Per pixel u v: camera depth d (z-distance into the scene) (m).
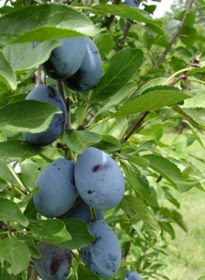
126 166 0.53
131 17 0.48
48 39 0.35
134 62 0.52
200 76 0.71
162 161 0.54
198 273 1.68
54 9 0.37
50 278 0.51
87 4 0.59
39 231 0.46
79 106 0.54
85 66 0.48
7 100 0.49
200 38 1.06
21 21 0.37
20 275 0.58
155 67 0.99
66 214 0.51
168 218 0.92
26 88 0.64
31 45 0.38
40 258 0.51
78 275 0.55
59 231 0.46
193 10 0.98
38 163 0.60
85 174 0.47
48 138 0.47
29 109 0.42
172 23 1.03
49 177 0.47
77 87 0.49
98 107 0.60
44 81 0.52
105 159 0.47
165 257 1.03
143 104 0.47
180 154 0.74
